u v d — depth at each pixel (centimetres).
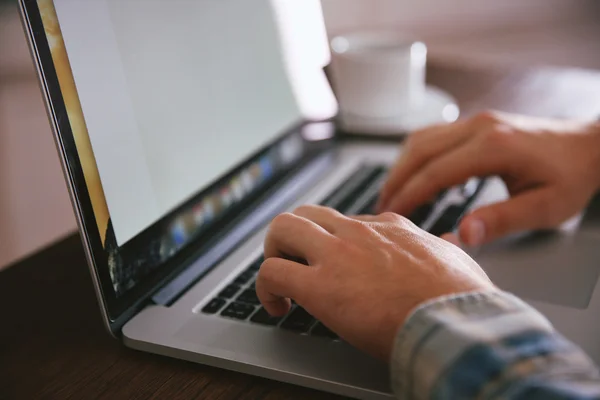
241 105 69
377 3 155
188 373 45
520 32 183
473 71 111
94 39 49
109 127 49
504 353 32
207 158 62
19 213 83
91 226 46
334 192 71
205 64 64
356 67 86
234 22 69
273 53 76
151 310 50
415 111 91
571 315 48
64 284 58
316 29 86
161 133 56
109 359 47
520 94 99
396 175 67
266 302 46
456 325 34
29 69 81
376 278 40
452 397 32
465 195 69
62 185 90
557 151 63
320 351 44
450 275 39
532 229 61
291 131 77
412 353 35
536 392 30
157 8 58
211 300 51
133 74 53
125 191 50
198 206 59
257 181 69
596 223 64
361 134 87
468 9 175
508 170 63
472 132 65
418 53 89
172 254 54
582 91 99
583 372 32
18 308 54
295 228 46
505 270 55
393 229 45
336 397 42
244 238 61
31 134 83
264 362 43
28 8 43
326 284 41
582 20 196
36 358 47
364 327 39
